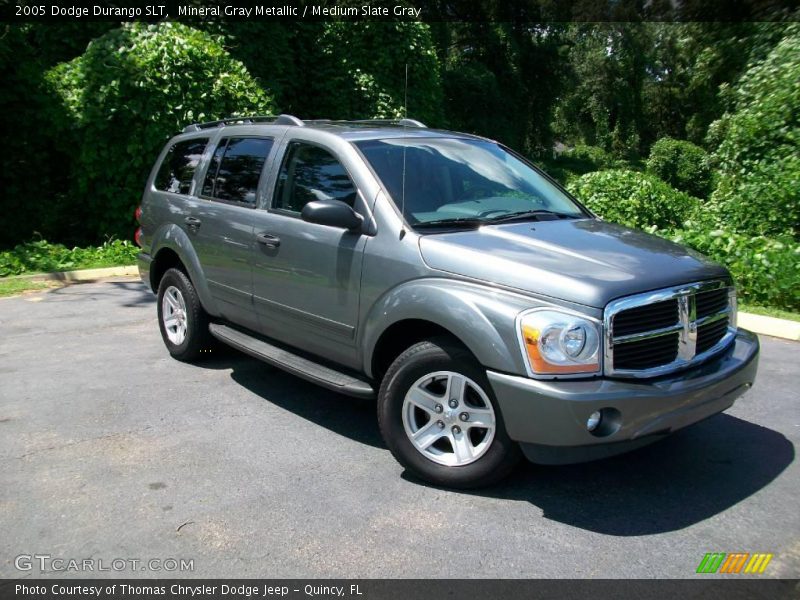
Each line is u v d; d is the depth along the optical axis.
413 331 3.96
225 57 11.10
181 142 6.14
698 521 3.40
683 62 44.25
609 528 3.34
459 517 3.43
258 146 5.08
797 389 5.21
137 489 3.71
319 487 3.74
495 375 3.34
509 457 3.49
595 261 3.56
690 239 7.90
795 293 7.07
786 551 3.15
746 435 4.41
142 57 10.29
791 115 10.10
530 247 3.73
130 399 5.02
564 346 3.21
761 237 7.86
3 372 5.59
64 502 3.56
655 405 3.23
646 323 3.38
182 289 5.68
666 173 32.88
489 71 29.50
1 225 10.86
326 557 3.11
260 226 4.74
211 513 3.47
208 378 5.49
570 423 3.17
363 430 4.52
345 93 14.45
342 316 4.16
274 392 5.20
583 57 46.69
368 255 3.98
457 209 4.20
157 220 5.98
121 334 6.75
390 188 4.12
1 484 3.74
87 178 10.62
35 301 8.08
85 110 10.15
